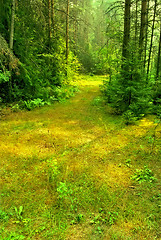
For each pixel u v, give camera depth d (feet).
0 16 38.17
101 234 10.99
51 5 52.34
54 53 51.39
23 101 39.32
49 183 15.67
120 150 21.63
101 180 16.03
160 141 23.02
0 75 33.58
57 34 53.67
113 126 29.71
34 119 32.55
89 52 114.52
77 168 17.88
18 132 26.66
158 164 18.34
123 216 12.25
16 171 17.46
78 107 41.65
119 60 36.09
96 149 22.11
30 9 39.96
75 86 64.39
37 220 12.06
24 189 14.96
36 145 23.00
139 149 21.56
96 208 13.03
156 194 14.23
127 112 31.83
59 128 28.84
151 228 11.23
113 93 35.91
